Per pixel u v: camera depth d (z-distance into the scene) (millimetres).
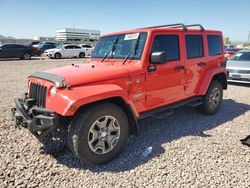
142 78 3857
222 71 5586
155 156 3572
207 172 3146
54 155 3596
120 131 3480
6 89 8375
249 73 8992
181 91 4672
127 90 3697
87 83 3260
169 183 2930
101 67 3811
